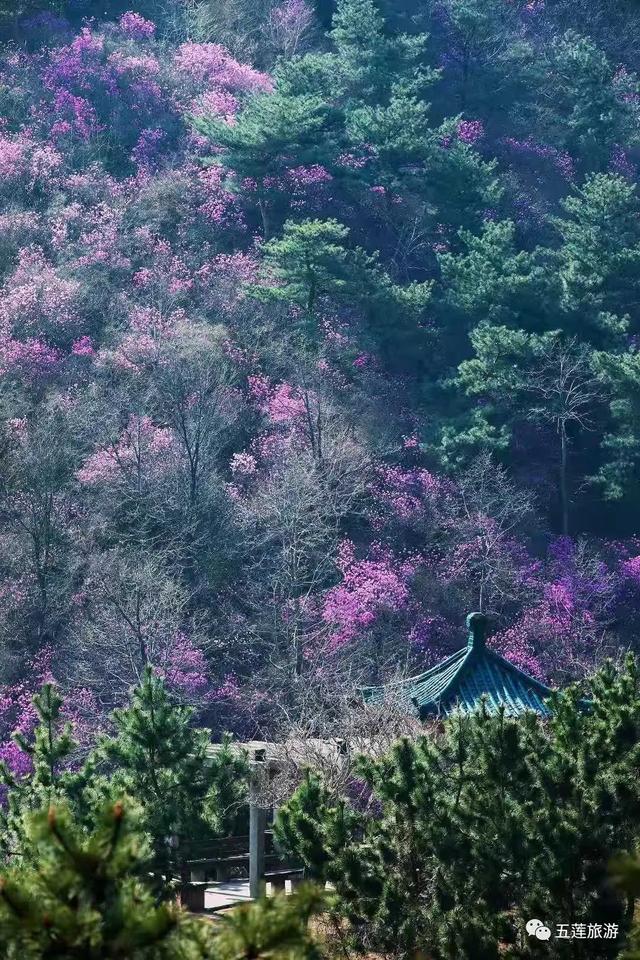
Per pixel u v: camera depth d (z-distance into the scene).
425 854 51.59
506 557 188.88
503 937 49.00
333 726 95.81
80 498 185.00
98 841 23.27
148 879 58.56
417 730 77.56
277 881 75.25
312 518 189.00
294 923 23.30
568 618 180.75
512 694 80.12
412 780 52.19
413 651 173.38
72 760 135.38
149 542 181.50
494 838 49.78
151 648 153.75
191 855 65.31
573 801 49.91
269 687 154.88
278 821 56.00
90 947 22.31
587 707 72.12
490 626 182.75
